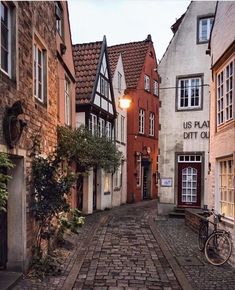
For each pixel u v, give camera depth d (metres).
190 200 14.74
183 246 9.02
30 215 6.54
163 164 15.06
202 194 14.51
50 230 7.10
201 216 10.09
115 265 7.27
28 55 6.42
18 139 5.71
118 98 19.91
